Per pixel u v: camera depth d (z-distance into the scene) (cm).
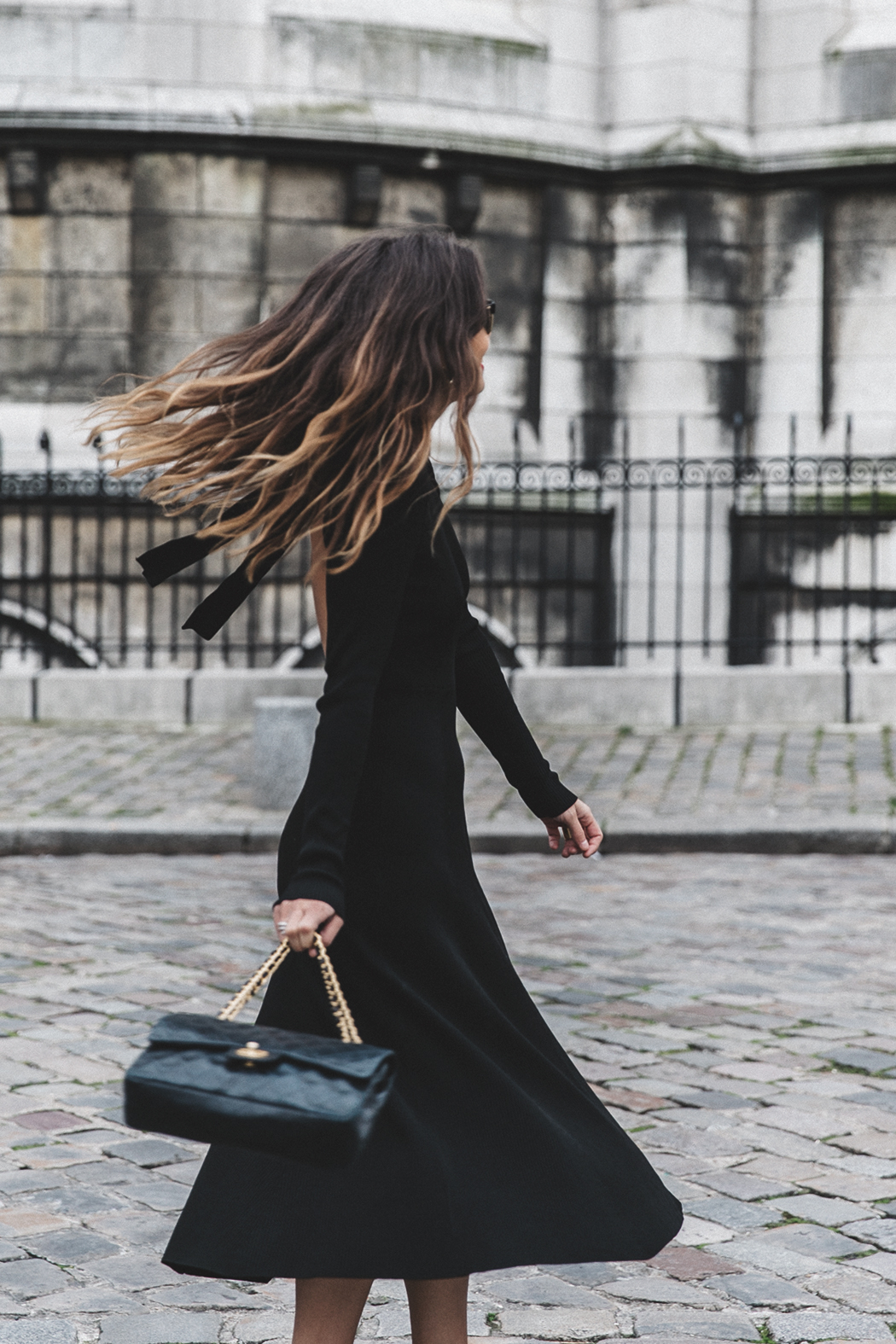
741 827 827
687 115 1423
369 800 209
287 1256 192
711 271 1447
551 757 1013
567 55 1430
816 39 1430
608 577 1451
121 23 1331
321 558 211
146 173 1341
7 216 1355
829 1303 290
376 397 202
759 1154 375
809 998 525
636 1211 204
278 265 1366
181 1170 365
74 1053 459
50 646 1331
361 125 1343
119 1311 286
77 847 831
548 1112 208
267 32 1338
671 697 1124
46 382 1359
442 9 1390
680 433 1154
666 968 569
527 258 1436
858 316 1456
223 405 209
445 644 217
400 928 208
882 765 977
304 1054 174
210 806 884
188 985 541
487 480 1411
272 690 1145
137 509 1333
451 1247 190
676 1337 274
